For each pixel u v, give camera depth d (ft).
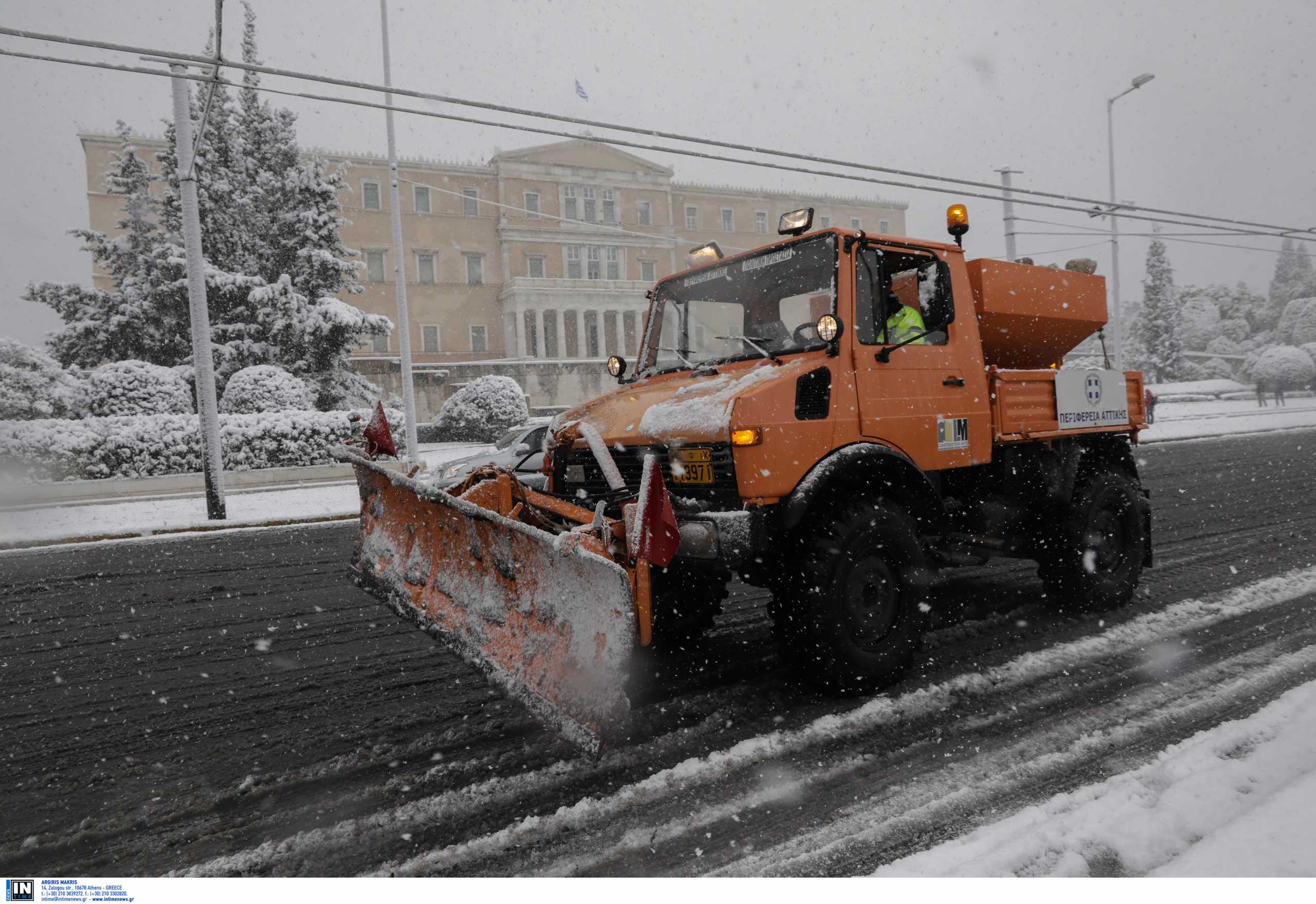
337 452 15.12
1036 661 15.58
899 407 15.16
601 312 174.60
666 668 16.10
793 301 15.34
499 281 172.24
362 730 13.51
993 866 8.55
